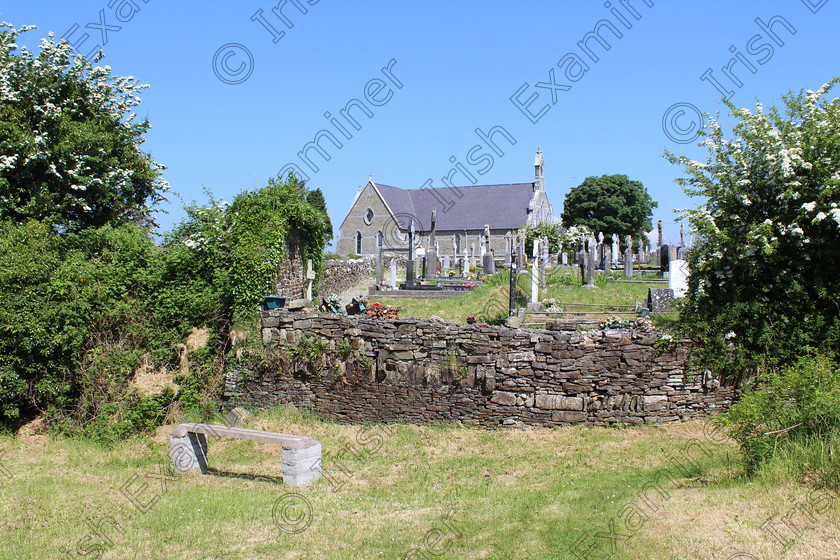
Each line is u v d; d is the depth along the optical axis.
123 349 15.62
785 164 12.59
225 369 16.23
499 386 13.70
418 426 14.08
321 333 15.32
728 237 13.10
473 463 11.66
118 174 21.05
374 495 10.10
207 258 17.33
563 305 20.11
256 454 12.73
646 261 42.75
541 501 9.18
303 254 20.52
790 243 12.89
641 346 13.21
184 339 16.72
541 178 66.81
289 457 10.73
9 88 19.00
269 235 17.02
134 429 14.24
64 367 14.64
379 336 14.62
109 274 16.34
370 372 14.66
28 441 13.76
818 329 12.76
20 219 18.92
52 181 19.69
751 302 12.97
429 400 14.20
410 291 25.41
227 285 16.69
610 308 19.52
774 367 12.89
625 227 63.91
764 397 9.18
